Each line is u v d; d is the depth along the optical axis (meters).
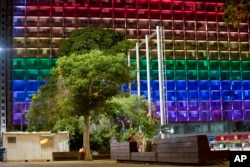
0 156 37.59
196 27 99.06
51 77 46.47
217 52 99.75
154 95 91.94
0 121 87.19
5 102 88.06
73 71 30.41
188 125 96.31
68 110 31.38
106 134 41.28
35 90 88.94
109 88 31.36
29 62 89.94
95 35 52.62
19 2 90.94
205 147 15.22
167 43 96.69
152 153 19.39
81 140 41.56
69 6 92.94
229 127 99.00
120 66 31.12
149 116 41.91
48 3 92.00
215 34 100.06
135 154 21.81
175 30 97.62
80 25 92.75
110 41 52.97
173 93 95.81
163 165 18.00
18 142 38.78
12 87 88.56
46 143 39.56
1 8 90.31
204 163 15.15
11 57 89.44
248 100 100.88
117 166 18.48
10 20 90.12
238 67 101.00
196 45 98.50
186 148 15.97
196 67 98.00
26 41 90.44
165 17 97.50
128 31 94.69
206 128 97.44
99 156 38.47
